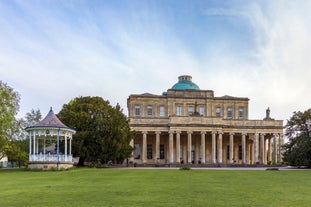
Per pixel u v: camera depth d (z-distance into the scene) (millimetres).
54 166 54875
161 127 92812
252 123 95438
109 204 20016
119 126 68938
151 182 33906
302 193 26031
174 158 96875
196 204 20078
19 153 69688
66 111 68625
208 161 97625
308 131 77375
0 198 22703
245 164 89562
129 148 71875
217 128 92500
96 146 66875
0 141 64688
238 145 101375
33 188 28641
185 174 45062
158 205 19641
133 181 35000
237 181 36062
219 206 19469
